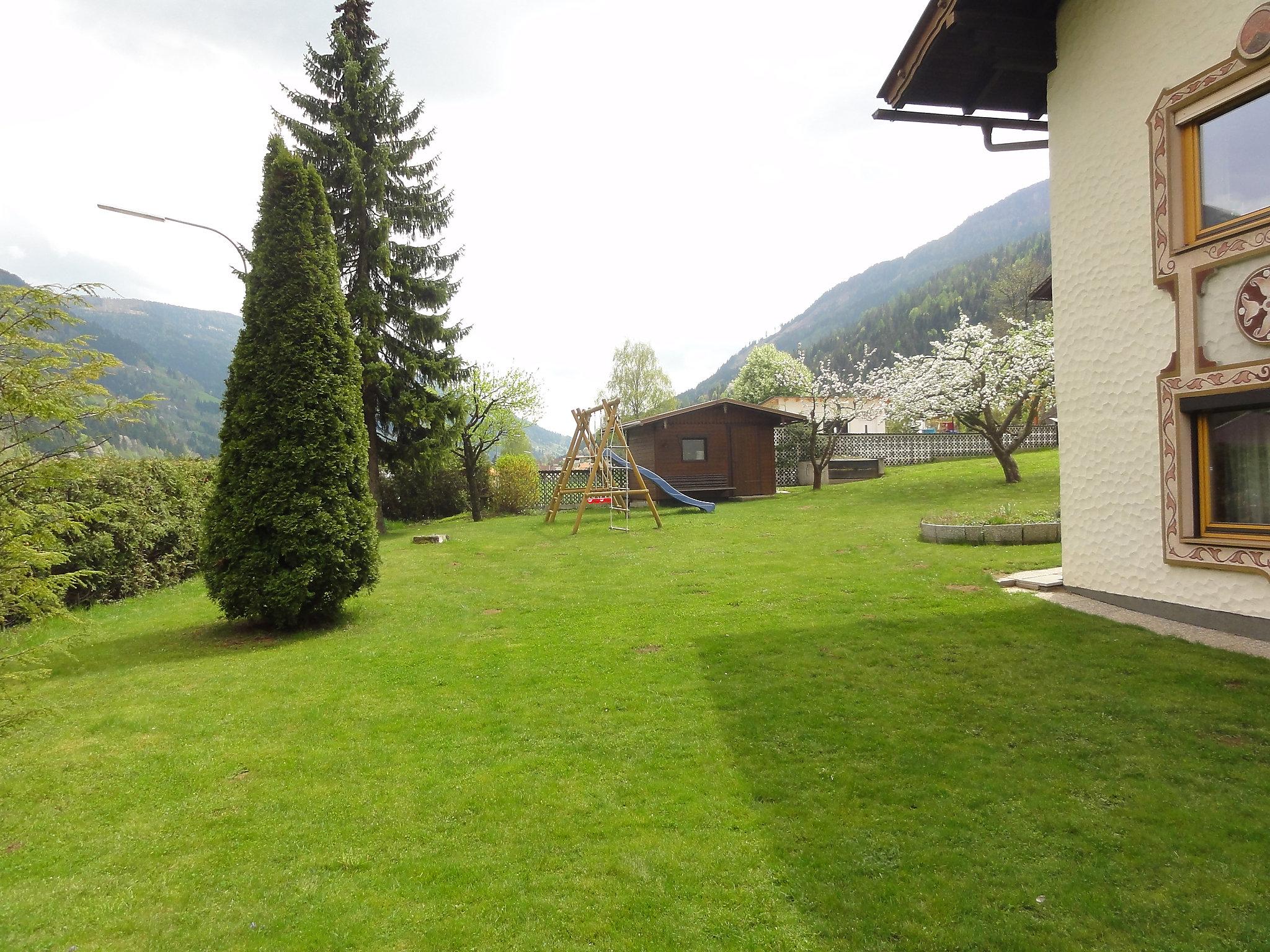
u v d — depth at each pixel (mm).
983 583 7680
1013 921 2508
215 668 6367
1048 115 6938
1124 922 2471
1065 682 4660
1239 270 5125
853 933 2502
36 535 4508
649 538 14359
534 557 12719
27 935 2730
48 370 4426
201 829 3512
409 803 3672
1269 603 5055
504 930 2633
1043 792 3355
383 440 19359
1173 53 5562
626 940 2529
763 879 2838
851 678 5051
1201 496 5547
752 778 3686
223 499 7656
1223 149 5332
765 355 48812
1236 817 3045
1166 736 3803
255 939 2662
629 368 55094
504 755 4199
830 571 9062
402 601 9180
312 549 7605
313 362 7777
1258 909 2488
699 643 6219
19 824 3609
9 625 6957
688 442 23641
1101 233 6336
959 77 7395
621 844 3156
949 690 4695
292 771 4145
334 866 3135
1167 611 5816
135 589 9953
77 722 5031
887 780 3570
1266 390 4918
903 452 30453
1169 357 5695
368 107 18750
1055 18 6773
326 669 6230
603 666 5801
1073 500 6816
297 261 7859
